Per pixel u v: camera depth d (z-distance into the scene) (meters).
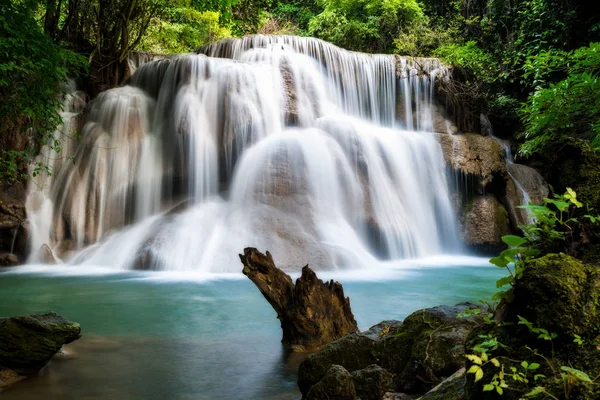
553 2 22.48
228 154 16.95
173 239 13.77
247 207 14.90
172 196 16.88
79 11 21.30
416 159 18.23
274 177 15.54
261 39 21.00
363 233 16.06
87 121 17.56
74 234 15.61
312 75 19.83
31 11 11.80
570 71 8.14
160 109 17.91
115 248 14.45
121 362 5.74
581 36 21.89
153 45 29.08
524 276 2.66
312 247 13.55
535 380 2.43
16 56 9.87
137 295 9.97
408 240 16.80
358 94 21.28
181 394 4.80
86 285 11.07
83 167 16.33
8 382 5.04
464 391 2.97
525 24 24.11
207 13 28.45
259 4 24.25
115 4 21.34
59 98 18.25
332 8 30.81
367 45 29.67
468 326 4.61
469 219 18.20
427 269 14.37
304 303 6.30
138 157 16.98
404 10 29.41
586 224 3.37
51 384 5.03
